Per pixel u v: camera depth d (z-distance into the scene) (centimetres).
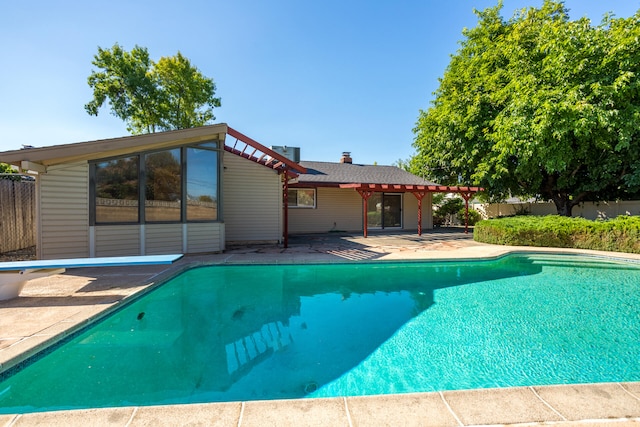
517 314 414
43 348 264
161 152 695
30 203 883
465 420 160
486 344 324
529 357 295
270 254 773
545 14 1277
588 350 309
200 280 587
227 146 962
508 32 1431
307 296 498
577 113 966
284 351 310
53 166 588
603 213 1416
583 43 1018
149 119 2105
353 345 324
